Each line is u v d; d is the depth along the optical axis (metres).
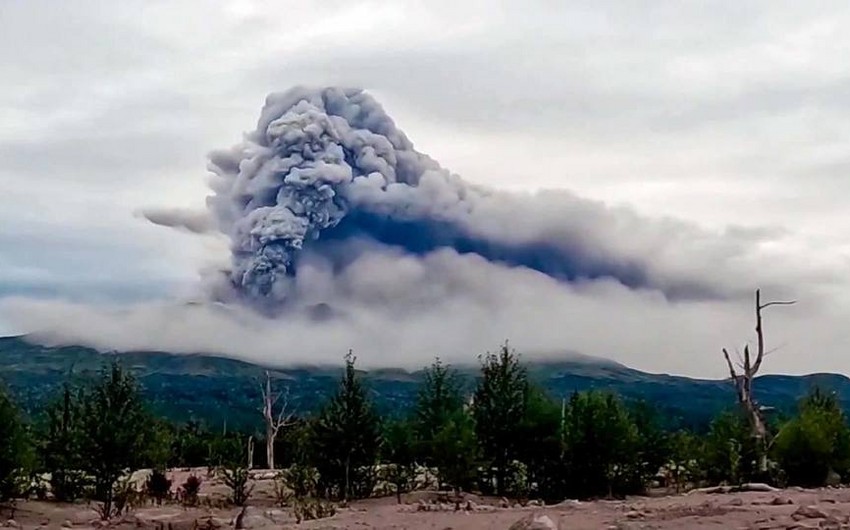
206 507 34.66
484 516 24.06
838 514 19.44
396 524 22.53
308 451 40.31
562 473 41.09
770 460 42.97
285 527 23.27
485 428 41.03
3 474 31.25
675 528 18.47
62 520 28.83
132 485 36.53
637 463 42.12
